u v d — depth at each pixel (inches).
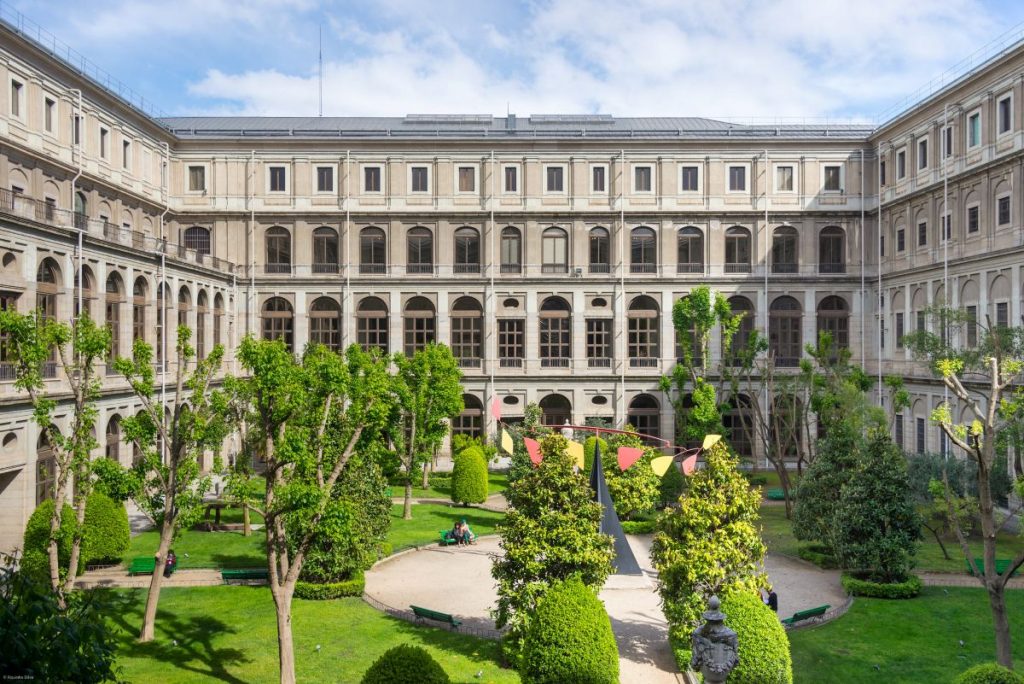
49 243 1525.6
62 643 405.4
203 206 2600.9
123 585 1293.1
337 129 2701.8
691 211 2603.3
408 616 1167.6
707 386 2117.4
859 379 2052.2
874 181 2608.3
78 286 1599.4
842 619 1166.3
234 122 2888.8
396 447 1831.9
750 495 1018.7
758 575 1013.2
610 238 2637.8
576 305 2630.4
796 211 2608.3
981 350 1418.6
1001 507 1875.0
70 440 1059.3
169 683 929.5
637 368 2623.0
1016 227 1878.7
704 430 2151.8
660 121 2938.0
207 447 1205.7
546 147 2625.5
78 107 2007.9
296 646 1049.5
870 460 1291.8
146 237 2003.0
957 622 1149.1
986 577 939.3
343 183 2620.6
